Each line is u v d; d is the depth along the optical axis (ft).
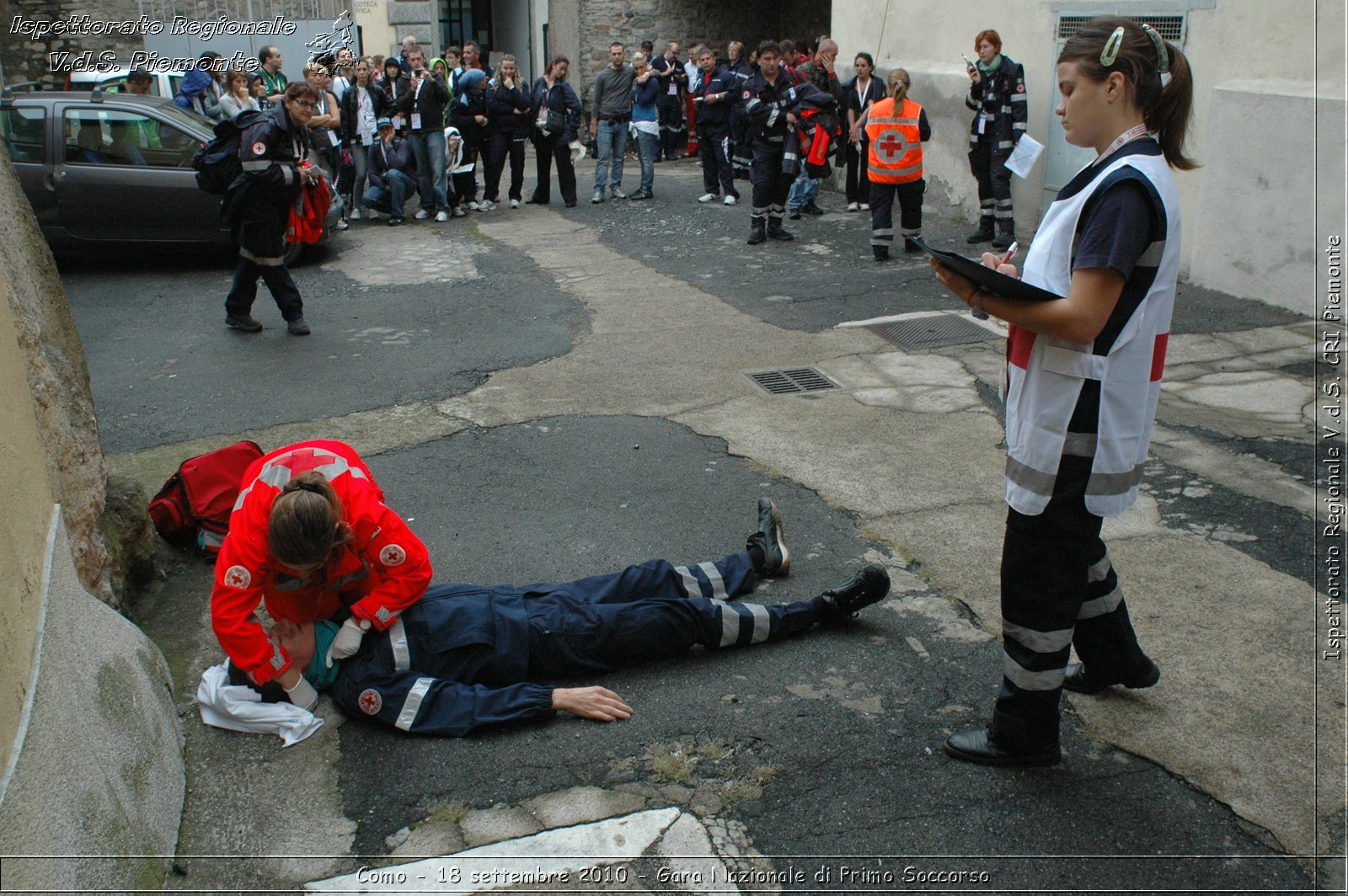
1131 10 27.02
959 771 9.65
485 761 9.91
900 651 11.63
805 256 31.89
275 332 25.08
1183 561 13.38
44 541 8.66
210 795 9.53
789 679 11.16
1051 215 8.36
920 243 8.29
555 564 13.79
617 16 59.36
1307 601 12.35
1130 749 9.87
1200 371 20.57
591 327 24.84
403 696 10.21
